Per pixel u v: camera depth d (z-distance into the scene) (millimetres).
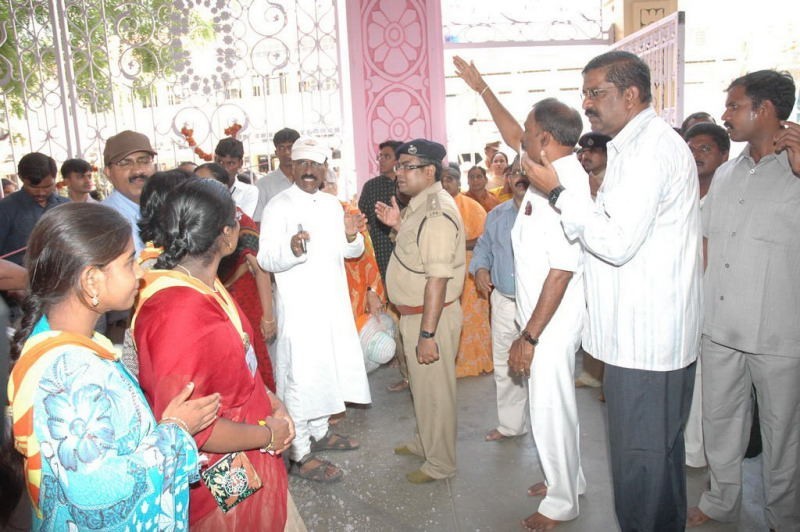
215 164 3338
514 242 2664
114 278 1211
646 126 2000
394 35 6020
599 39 6832
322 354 3135
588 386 4328
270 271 3092
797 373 2320
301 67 5969
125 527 1163
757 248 2326
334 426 3898
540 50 7023
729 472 2582
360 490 3088
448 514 2850
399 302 2998
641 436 2094
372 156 6109
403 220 3002
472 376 4680
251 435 1559
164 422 1290
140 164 2617
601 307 2131
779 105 2260
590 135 3178
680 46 5398
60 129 5867
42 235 1171
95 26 5758
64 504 1133
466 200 4664
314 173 3127
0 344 1295
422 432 3125
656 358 2033
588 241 1982
